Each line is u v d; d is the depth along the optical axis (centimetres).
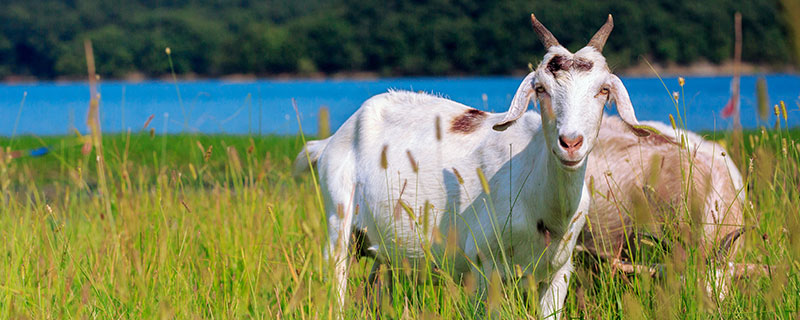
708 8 9706
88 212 793
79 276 587
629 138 663
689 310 467
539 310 504
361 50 11162
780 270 445
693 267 485
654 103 3250
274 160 1066
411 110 617
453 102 617
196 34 11312
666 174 618
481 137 560
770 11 9056
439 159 568
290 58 11219
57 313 507
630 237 621
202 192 800
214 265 586
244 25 13362
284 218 698
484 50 10744
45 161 1505
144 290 480
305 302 512
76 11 11844
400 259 597
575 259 605
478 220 539
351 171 621
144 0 13275
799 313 441
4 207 711
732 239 541
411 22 11019
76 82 11388
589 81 448
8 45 11506
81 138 618
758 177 562
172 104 4988
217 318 502
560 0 10256
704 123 1798
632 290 524
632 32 9744
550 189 488
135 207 692
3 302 512
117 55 11119
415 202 573
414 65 10981
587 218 521
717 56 9619
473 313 520
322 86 7944
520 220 514
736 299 496
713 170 622
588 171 655
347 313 521
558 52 467
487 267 534
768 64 9075
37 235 624
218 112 3878
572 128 437
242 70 11231
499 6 10694
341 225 607
